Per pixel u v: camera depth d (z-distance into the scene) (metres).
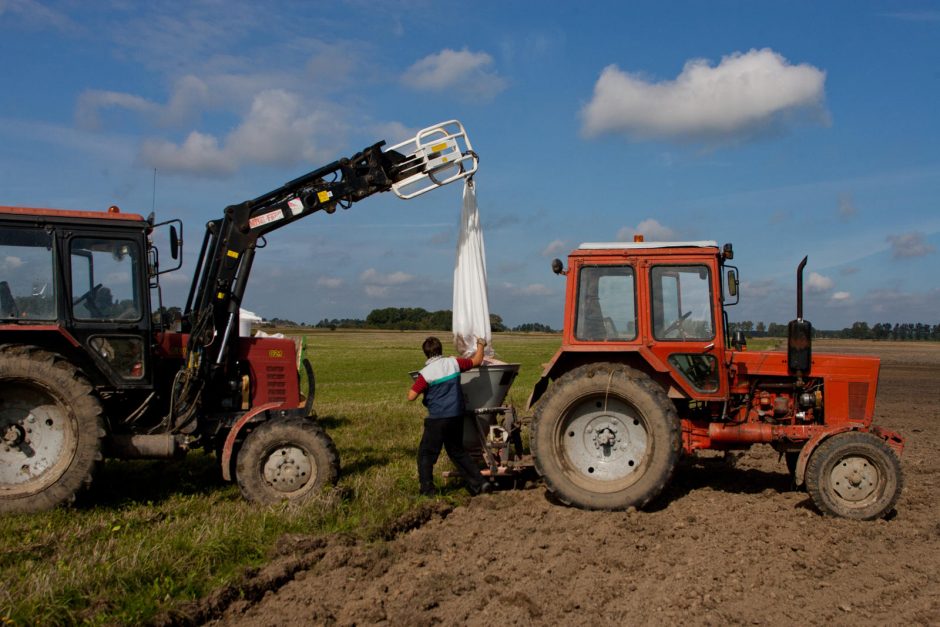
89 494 6.94
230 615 4.29
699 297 6.95
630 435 6.70
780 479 7.85
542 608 4.32
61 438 6.52
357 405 14.74
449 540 5.66
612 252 7.06
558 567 5.00
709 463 8.55
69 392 6.40
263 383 7.53
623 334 7.01
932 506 6.68
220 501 6.86
